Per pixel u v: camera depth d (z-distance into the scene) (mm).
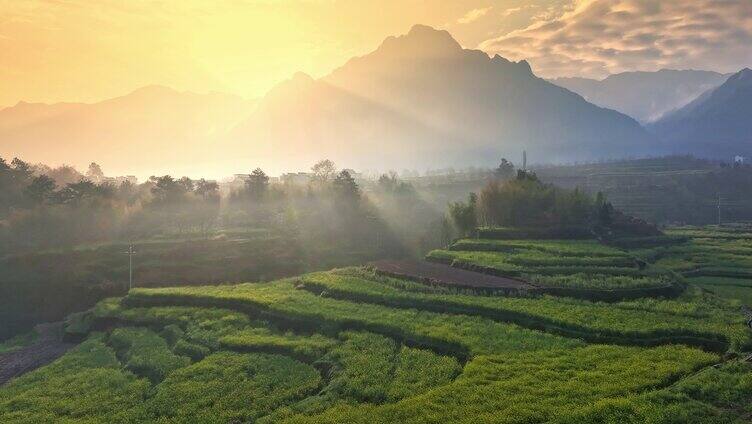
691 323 53719
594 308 60531
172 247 127375
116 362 62375
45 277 110375
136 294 86000
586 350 48219
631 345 50125
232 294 79500
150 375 56625
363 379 46625
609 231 120375
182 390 48812
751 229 147250
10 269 113375
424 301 66812
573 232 113500
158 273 113250
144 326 75000
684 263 94000
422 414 38469
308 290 81250
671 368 42812
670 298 66688
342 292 74875
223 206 171625
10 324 95688
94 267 115062
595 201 139625
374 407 41500
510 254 94188
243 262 122875
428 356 50781
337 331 61000
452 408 38844
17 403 51000
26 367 71375
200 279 112938
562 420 35531
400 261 98375
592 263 83188
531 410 37188
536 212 128750
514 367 45250
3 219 141250
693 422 34312
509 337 53281
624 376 41812
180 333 68438
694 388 38875
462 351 51000
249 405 45156
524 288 70250
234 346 60000
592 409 36344
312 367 52438
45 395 52812
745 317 56625
